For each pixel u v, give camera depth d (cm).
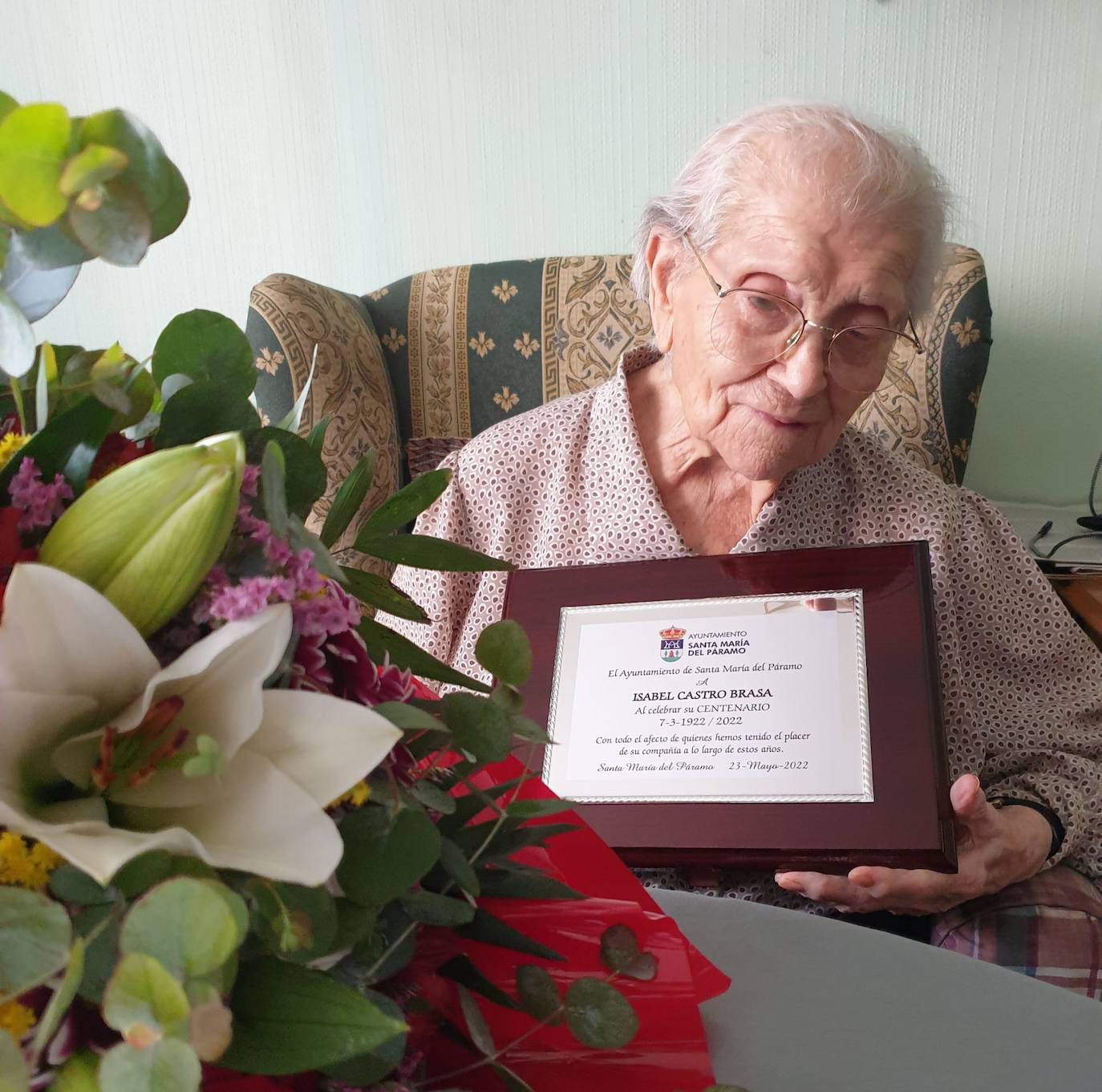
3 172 28
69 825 27
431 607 124
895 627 88
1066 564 167
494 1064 40
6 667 28
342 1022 31
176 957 26
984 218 195
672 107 198
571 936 48
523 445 123
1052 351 199
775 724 85
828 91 193
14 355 31
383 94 205
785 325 99
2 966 27
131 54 209
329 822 30
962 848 95
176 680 31
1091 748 112
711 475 117
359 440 159
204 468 30
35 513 33
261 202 214
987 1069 49
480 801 42
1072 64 185
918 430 154
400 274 215
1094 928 95
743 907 63
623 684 91
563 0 195
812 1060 49
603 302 173
